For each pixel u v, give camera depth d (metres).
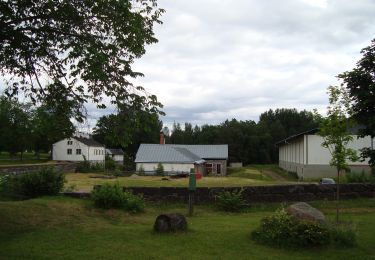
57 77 10.83
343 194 16.64
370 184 16.73
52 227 10.71
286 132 105.56
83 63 9.68
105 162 63.12
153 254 8.39
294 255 8.57
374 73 8.82
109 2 9.73
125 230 10.70
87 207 13.42
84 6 10.04
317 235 9.09
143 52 10.47
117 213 13.38
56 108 10.72
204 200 16.27
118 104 10.27
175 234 10.16
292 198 16.31
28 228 10.40
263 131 96.75
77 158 69.00
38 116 10.79
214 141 98.62
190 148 66.94
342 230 9.59
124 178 40.28
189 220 13.10
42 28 10.01
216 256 8.37
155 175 50.06
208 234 10.26
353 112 9.36
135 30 10.05
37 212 11.78
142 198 15.63
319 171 42.28
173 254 8.44
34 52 10.43
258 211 15.51
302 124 108.88
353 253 8.73
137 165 55.03
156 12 10.96
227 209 15.43
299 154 47.53
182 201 16.28
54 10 9.78
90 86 10.47
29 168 32.56
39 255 8.06
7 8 9.48
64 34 10.12
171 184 21.72
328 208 15.59
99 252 8.44
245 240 9.69
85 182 31.12
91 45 9.53
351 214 14.53
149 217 13.59
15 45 10.00
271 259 8.23
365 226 11.82
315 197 16.42
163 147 57.72
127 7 9.79
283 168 67.69
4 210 11.27
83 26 10.05
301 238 9.08
